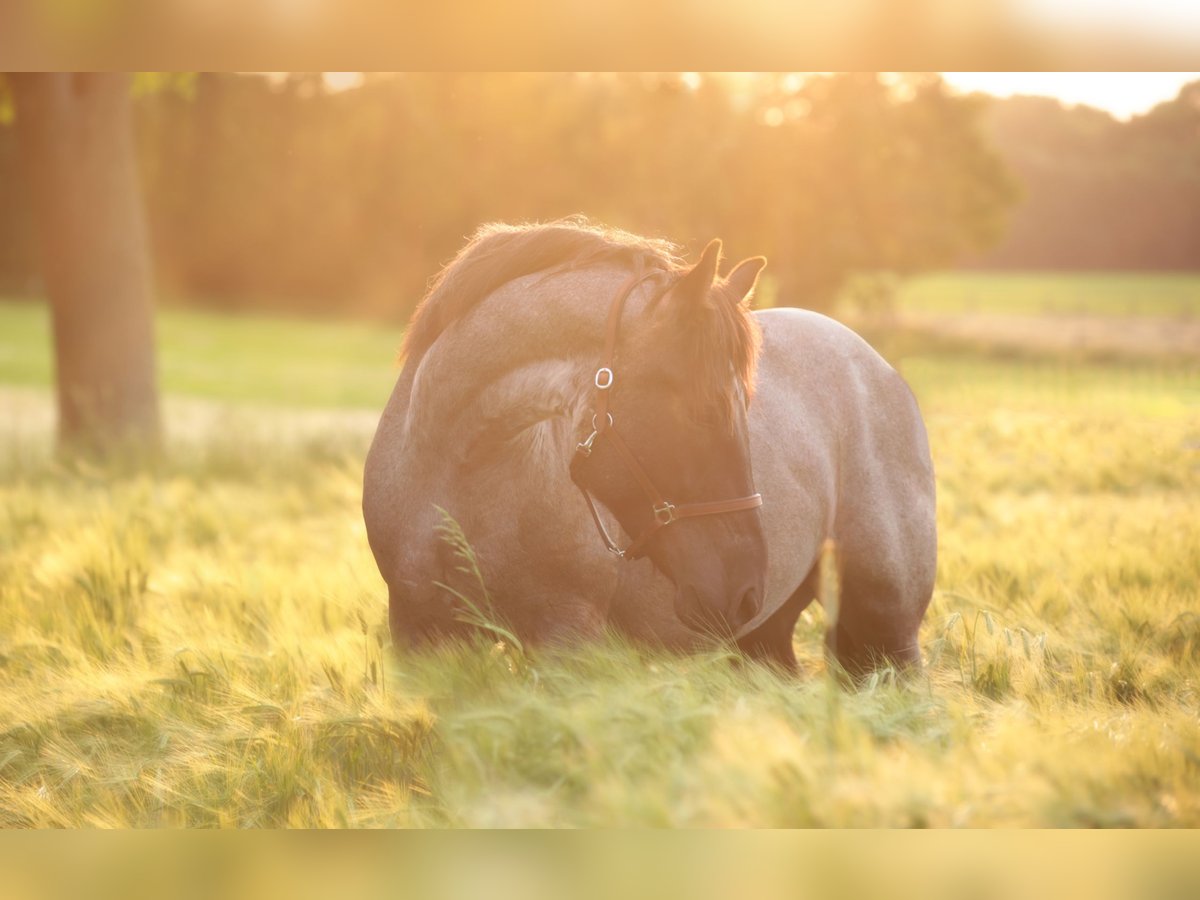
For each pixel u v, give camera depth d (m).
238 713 6.29
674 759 4.85
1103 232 113.56
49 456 20.50
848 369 7.67
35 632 8.09
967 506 12.34
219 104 82.69
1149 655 7.18
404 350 6.54
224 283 91.25
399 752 5.87
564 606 6.15
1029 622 7.83
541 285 5.87
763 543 5.56
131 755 6.18
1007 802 4.55
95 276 22.17
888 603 7.43
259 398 40.69
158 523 12.84
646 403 5.45
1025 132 111.12
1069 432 15.46
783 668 7.61
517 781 5.06
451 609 6.18
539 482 5.95
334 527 13.16
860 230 45.97
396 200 79.00
